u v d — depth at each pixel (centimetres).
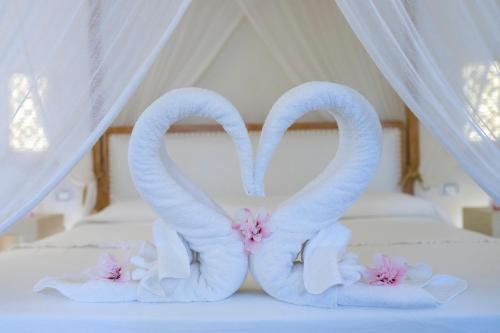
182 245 123
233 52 283
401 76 125
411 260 158
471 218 278
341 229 126
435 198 287
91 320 111
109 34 122
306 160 279
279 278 119
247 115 285
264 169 122
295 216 122
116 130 277
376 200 248
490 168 125
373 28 124
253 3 268
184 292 120
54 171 124
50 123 122
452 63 124
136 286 122
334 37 268
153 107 120
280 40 270
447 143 126
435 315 111
